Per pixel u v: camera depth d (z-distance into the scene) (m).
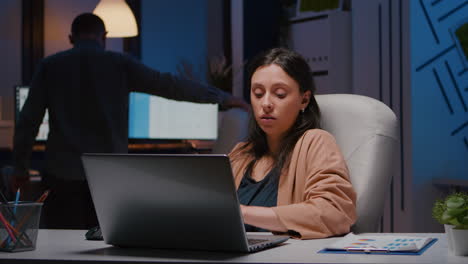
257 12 5.33
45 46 5.25
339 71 4.65
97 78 3.14
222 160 1.11
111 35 4.81
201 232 1.19
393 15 4.12
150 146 4.53
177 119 4.64
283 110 1.71
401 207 4.04
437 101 3.98
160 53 5.67
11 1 5.13
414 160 3.95
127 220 1.25
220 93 3.48
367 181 1.77
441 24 3.99
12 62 5.13
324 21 4.72
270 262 1.08
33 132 3.18
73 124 3.12
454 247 1.14
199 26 5.77
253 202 1.73
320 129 1.74
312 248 1.25
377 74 4.29
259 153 1.84
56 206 3.12
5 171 3.46
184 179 1.15
